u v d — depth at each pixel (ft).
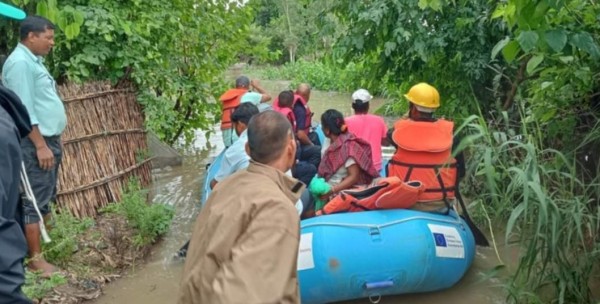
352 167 15.48
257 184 6.51
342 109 58.29
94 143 19.61
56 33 20.01
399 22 21.42
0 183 5.94
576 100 15.21
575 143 15.40
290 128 7.11
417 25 21.16
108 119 20.44
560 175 13.44
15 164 6.29
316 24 24.84
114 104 20.95
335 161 15.64
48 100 14.87
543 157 15.67
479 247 17.51
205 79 29.91
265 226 5.92
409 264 13.55
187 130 31.48
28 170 14.24
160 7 24.44
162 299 14.67
